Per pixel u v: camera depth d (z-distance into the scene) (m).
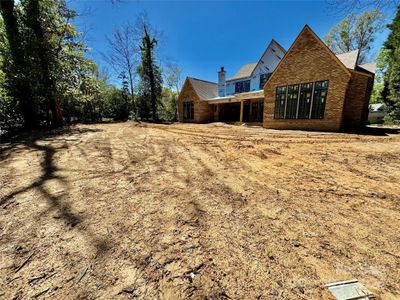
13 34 8.76
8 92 8.61
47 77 9.93
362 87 10.04
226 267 1.46
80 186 2.91
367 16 20.23
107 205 2.37
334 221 2.07
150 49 20.59
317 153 5.14
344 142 6.57
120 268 1.44
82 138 7.21
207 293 1.25
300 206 2.39
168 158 4.63
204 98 20.14
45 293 1.23
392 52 14.49
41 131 8.87
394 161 4.29
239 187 2.97
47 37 9.94
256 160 4.52
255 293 1.25
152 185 3.01
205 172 3.66
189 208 2.33
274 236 1.82
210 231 1.89
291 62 10.69
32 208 2.26
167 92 30.52
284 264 1.48
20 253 1.57
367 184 3.08
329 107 9.52
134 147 5.77
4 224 1.95
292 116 10.92
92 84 15.11
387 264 1.48
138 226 1.96
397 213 2.23
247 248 1.66
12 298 1.19
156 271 1.42
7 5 8.51
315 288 1.28
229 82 20.84
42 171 3.50
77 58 11.45
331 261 1.51
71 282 1.31
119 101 23.77
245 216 2.16
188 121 21.02
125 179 3.23
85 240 1.73
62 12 10.67
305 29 9.95
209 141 7.19
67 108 15.66
